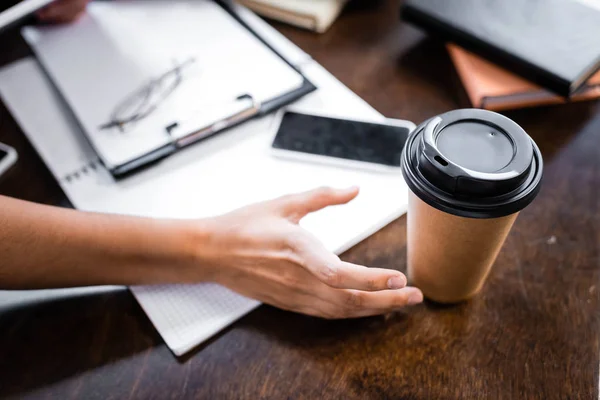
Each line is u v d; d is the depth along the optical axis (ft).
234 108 2.05
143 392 1.45
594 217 1.72
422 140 1.19
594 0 2.19
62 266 1.56
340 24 2.51
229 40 2.36
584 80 1.92
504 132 1.21
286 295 1.54
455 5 2.17
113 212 1.85
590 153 1.89
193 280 1.63
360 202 1.81
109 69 2.27
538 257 1.64
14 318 1.62
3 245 1.51
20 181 2.00
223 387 1.44
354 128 2.02
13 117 2.24
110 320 1.60
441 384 1.41
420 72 2.24
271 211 1.64
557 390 1.38
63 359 1.52
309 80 2.20
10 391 1.47
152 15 2.55
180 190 1.91
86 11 2.61
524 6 2.12
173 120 2.04
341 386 1.43
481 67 2.05
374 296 1.49
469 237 1.26
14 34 2.62
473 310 1.55
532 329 1.50
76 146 2.10
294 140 2.00
